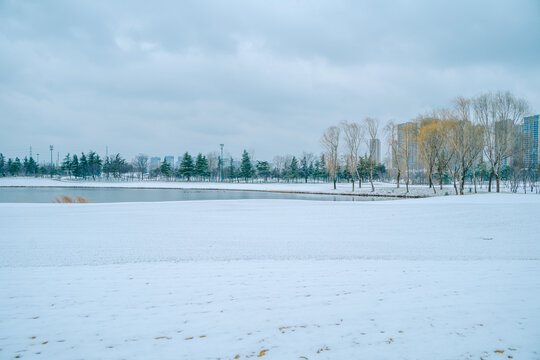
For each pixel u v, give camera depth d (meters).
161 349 3.35
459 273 6.47
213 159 111.56
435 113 44.00
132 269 6.93
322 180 104.00
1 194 48.97
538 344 3.38
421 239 11.29
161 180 97.62
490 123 36.94
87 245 10.11
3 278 6.14
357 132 51.56
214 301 4.77
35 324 3.98
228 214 19.11
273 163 121.44
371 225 14.67
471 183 65.56
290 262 7.75
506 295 4.95
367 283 5.71
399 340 3.49
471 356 3.16
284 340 3.52
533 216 15.86
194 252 9.12
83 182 79.69
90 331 3.78
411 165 58.88
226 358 3.16
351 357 3.16
